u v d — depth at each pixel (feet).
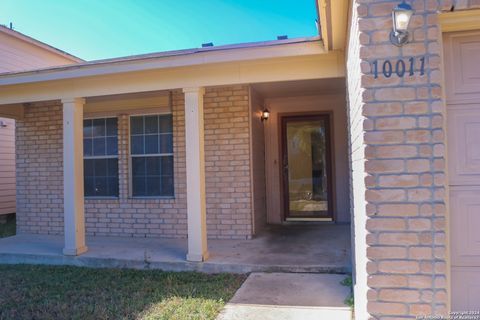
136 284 15.24
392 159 7.92
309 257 17.33
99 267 18.24
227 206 22.27
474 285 8.23
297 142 26.78
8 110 24.93
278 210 26.78
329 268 15.81
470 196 8.26
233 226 22.15
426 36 7.86
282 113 26.68
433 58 7.83
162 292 14.17
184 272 16.88
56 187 25.63
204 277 15.94
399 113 7.91
